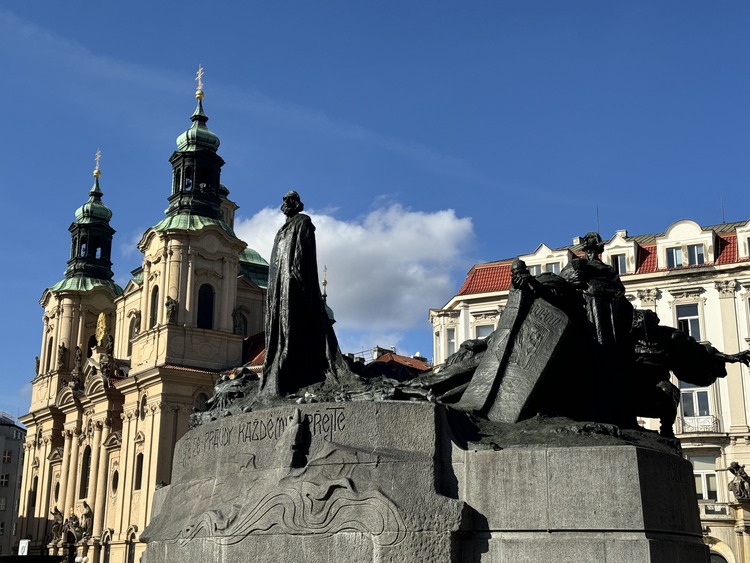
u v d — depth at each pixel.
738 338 47.00
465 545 11.24
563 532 11.04
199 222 69.62
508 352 13.16
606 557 10.66
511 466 11.41
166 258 68.81
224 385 16.02
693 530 12.09
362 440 12.20
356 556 11.38
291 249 15.02
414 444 11.90
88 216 88.94
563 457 11.26
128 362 76.25
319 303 15.17
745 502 42.28
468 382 13.67
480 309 52.44
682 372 14.94
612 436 11.86
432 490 11.51
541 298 13.48
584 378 13.54
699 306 48.34
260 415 13.35
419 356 67.12
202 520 12.88
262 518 12.16
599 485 11.07
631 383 14.16
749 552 41.97
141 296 73.44
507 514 11.25
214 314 68.88
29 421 88.44
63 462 80.12
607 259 51.34
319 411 12.66
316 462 12.24
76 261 88.50
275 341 14.91
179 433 65.00
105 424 73.19
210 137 72.56
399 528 11.27
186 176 71.75
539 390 12.85
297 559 11.73
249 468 13.15
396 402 12.18
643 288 49.72
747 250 48.47
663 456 11.59
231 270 70.25
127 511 66.00
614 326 13.88
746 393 45.97
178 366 66.00
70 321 85.88
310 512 11.84
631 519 10.88
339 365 14.73
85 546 71.62
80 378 80.94
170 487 15.13
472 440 11.98
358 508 11.58
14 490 117.12
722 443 45.66
